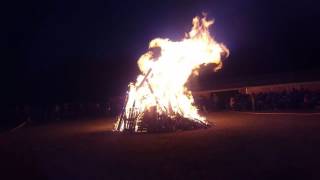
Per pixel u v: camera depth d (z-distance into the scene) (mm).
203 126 28125
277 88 44000
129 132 28797
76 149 21797
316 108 36062
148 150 19828
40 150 22297
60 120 46875
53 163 17812
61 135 29531
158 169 15062
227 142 20562
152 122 28484
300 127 24266
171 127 28016
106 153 19734
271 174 13000
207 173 13836
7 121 48469
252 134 22797
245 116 34812
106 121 40531
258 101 40812
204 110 44469
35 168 16859
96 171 15438
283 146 18016
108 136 27156
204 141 21578
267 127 25547
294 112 34375
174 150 19281
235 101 43406
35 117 47906
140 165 16062
